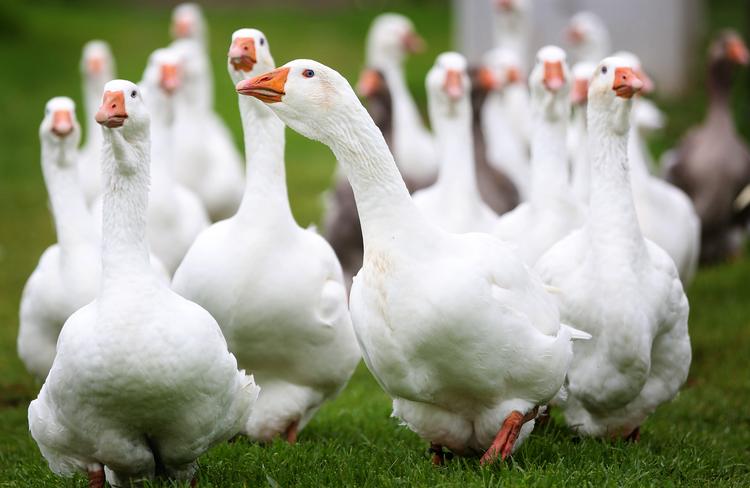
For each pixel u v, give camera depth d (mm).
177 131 20828
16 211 26797
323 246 11383
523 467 9766
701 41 41531
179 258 15109
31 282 12359
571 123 21500
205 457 10516
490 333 9227
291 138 35688
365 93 20922
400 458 10320
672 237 14367
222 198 21297
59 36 43875
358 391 14508
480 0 32031
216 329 9039
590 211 10672
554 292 10406
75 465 9406
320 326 11008
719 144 20844
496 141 20312
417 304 9172
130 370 8664
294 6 53219
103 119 8883
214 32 46594
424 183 21469
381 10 52469
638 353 10297
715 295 18625
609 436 11016
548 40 31625
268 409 11312
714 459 10625
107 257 8984
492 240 9734
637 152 14383
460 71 13984
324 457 10492
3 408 13875
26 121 34875
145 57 41531
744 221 21484
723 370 14641
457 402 9797
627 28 34188
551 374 9562
